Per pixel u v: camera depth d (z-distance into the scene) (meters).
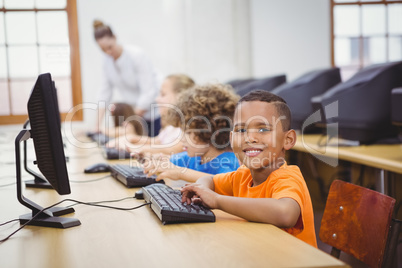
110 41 4.25
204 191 1.29
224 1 5.41
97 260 0.96
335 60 5.65
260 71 5.54
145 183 1.77
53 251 1.03
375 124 2.65
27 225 1.26
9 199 1.63
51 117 1.21
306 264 0.89
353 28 5.63
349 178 3.24
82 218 1.31
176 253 0.98
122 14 5.50
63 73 5.48
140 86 4.37
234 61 5.49
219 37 5.43
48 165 1.24
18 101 5.50
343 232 1.39
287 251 0.96
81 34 5.45
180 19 5.43
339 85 2.79
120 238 1.10
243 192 1.40
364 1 5.61
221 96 1.92
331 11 5.57
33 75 5.48
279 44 5.54
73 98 5.49
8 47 5.41
